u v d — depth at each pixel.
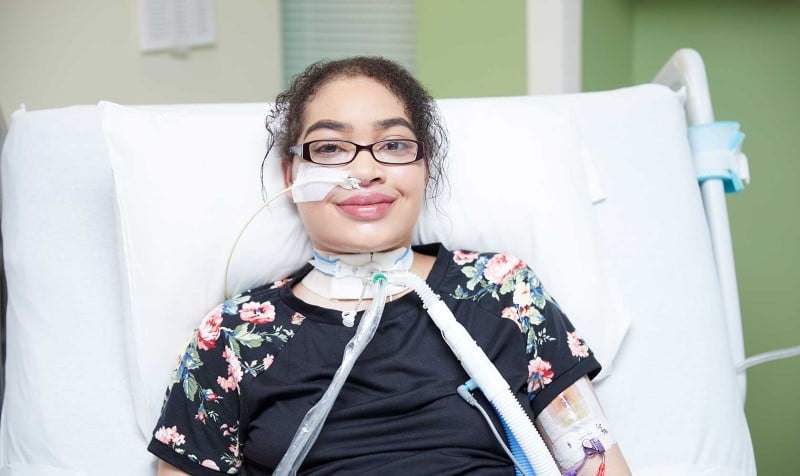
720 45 2.32
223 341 1.33
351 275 1.35
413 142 1.32
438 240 1.51
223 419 1.32
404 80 1.38
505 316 1.33
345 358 1.24
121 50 2.58
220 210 1.43
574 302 1.48
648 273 1.58
